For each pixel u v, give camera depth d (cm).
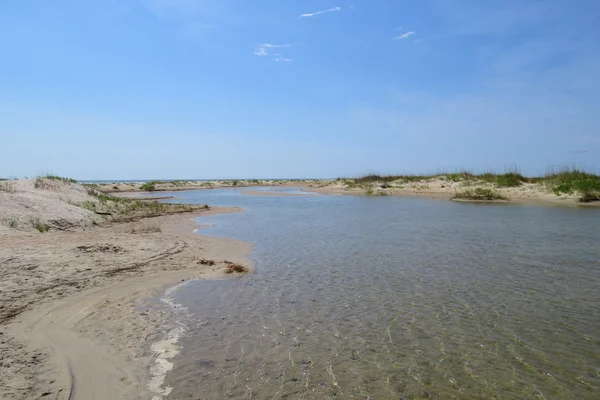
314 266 1116
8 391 475
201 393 494
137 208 2467
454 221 1975
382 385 513
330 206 3003
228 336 660
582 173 3023
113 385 508
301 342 637
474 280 957
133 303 808
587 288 884
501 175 3712
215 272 1052
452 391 500
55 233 1461
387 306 792
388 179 5266
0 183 1880
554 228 1686
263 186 8050
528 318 723
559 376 532
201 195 4822
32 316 709
